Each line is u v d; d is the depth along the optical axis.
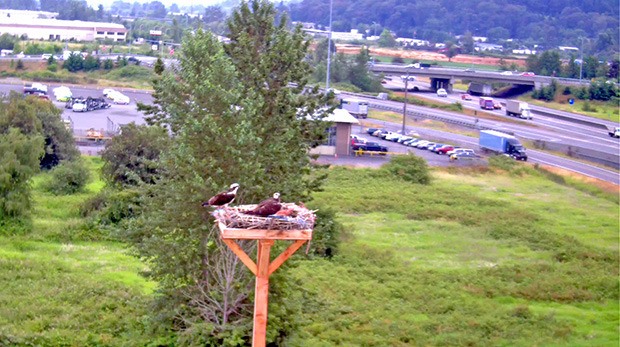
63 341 25.89
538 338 29.83
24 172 40.88
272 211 17.67
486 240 45.91
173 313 24.39
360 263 39.09
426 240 45.09
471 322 31.23
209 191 23.42
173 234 24.27
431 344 28.75
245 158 24.06
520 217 51.72
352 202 52.25
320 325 29.34
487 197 58.81
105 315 28.44
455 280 37.53
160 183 25.25
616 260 42.66
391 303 33.31
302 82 29.08
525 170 70.00
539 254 43.59
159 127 26.80
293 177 25.73
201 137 23.78
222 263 24.25
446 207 53.25
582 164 76.88
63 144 57.44
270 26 29.50
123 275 34.16
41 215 44.16
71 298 30.39
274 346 24.53
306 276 35.69
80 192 50.56
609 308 34.88
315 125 28.41
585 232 50.03
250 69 27.73
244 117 24.23
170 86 25.09
